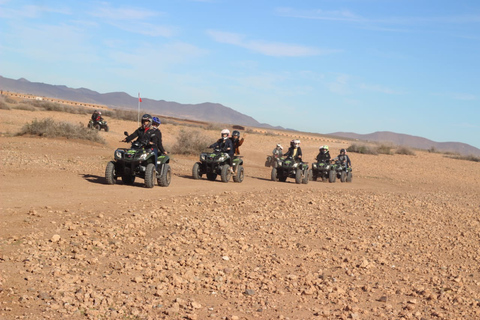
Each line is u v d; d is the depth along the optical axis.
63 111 54.47
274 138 57.88
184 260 6.91
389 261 8.16
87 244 7.23
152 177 13.74
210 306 5.48
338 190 18.20
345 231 10.18
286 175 20.70
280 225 10.13
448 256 8.90
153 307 5.25
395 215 12.75
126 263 6.54
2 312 4.69
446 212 14.13
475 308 6.07
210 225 9.39
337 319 5.40
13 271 5.77
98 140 27.95
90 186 12.91
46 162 16.95
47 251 6.68
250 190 15.41
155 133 14.14
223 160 17.48
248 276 6.64
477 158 54.62
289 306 5.69
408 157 47.59
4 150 19.12
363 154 47.47
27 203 9.62
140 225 8.69
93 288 5.57
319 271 7.21
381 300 6.17
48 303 5.00
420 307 6.03
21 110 47.97
